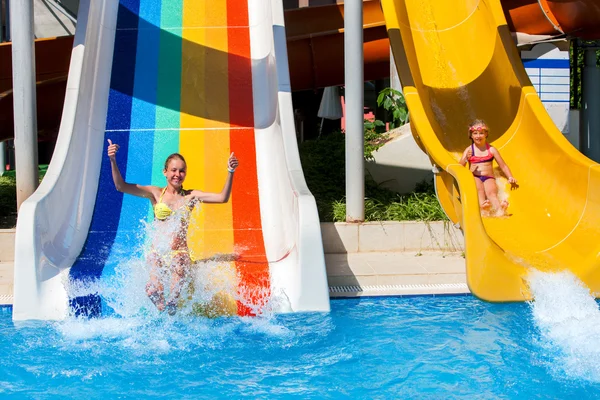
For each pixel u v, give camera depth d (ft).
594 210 19.92
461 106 26.96
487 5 27.63
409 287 19.53
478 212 18.53
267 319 16.83
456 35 29.25
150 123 25.11
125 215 21.30
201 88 26.91
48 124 33.76
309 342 15.15
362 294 19.08
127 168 23.25
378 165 29.68
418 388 12.51
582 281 18.38
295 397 12.10
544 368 13.51
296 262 18.12
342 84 34.96
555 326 16.28
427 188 28.94
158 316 16.78
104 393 12.31
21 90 22.90
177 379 12.99
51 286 17.25
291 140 22.53
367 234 23.48
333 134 33.94
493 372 13.29
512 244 20.53
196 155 23.97
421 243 23.61
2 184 34.27
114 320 16.57
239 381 12.89
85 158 22.85
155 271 17.02
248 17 30.66
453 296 19.26
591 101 32.71
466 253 18.33
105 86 26.35
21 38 22.81
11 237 22.41
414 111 22.58
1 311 17.74
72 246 19.49
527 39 31.48
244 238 20.45
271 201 22.22
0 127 33.09
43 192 18.72
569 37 30.73
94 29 26.96
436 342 15.11
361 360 13.98
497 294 18.26
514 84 25.00
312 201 18.53
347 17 23.45
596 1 26.68
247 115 25.90
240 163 23.81
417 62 27.78
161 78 27.12
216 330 15.96
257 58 28.63
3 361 13.91
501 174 23.82
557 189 21.84
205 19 30.27
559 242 20.20
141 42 28.66
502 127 25.53
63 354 14.33
